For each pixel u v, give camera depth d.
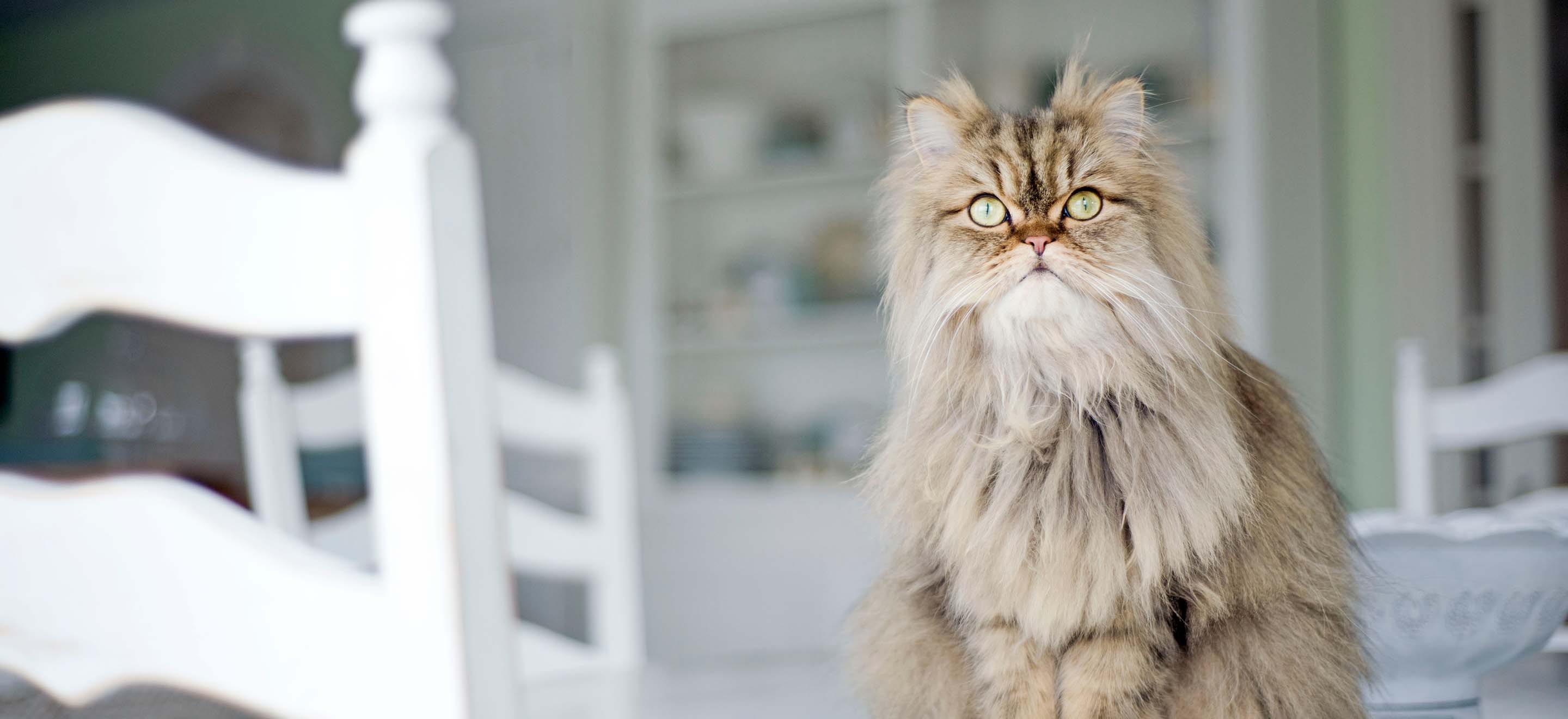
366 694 0.92
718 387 3.59
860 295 3.33
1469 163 2.90
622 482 1.84
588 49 3.49
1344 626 1.00
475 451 0.91
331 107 4.59
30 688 1.20
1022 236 1.04
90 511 0.96
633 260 3.51
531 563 1.70
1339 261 3.02
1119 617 0.98
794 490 3.30
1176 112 2.94
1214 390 1.00
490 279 3.86
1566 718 1.03
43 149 0.95
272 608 0.93
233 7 4.88
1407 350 1.78
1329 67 3.00
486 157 3.85
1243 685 0.97
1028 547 0.99
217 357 4.93
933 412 1.04
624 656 1.77
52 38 5.54
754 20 3.35
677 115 3.55
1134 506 0.98
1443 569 0.99
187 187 0.93
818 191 3.42
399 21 0.92
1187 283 1.05
